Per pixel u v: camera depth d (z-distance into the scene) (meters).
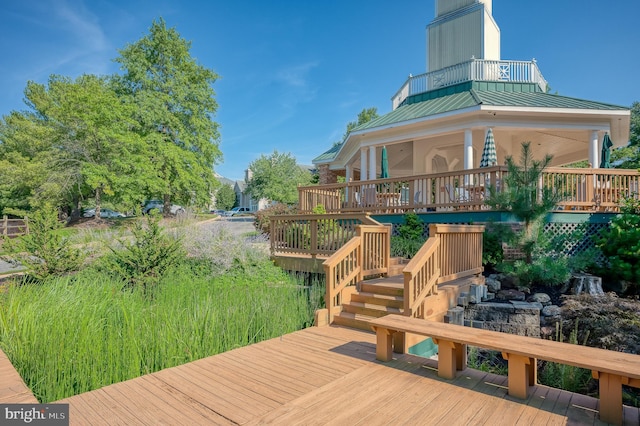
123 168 23.50
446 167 17.14
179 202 29.19
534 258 7.12
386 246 6.99
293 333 5.11
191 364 3.90
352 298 6.03
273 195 33.31
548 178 8.32
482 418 2.72
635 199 8.09
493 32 16.58
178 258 7.47
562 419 2.71
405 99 16.16
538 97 12.58
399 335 4.25
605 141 10.84
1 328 4.12
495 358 5.50
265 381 3.43
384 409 2.86
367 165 15.95
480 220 8.54
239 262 8.16
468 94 13.23
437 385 3.33
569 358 2.74
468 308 6.30
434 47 17.39
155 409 2.87
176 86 27.45
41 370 3.51
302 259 8.16
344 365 3.85
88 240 9.52
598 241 7.51
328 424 2.63
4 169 22.58
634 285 6.93
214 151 29.75
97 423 2.65
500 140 14.58
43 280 6.72
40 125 25.61
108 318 4.85
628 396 4.47
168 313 5.11
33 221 7.24
